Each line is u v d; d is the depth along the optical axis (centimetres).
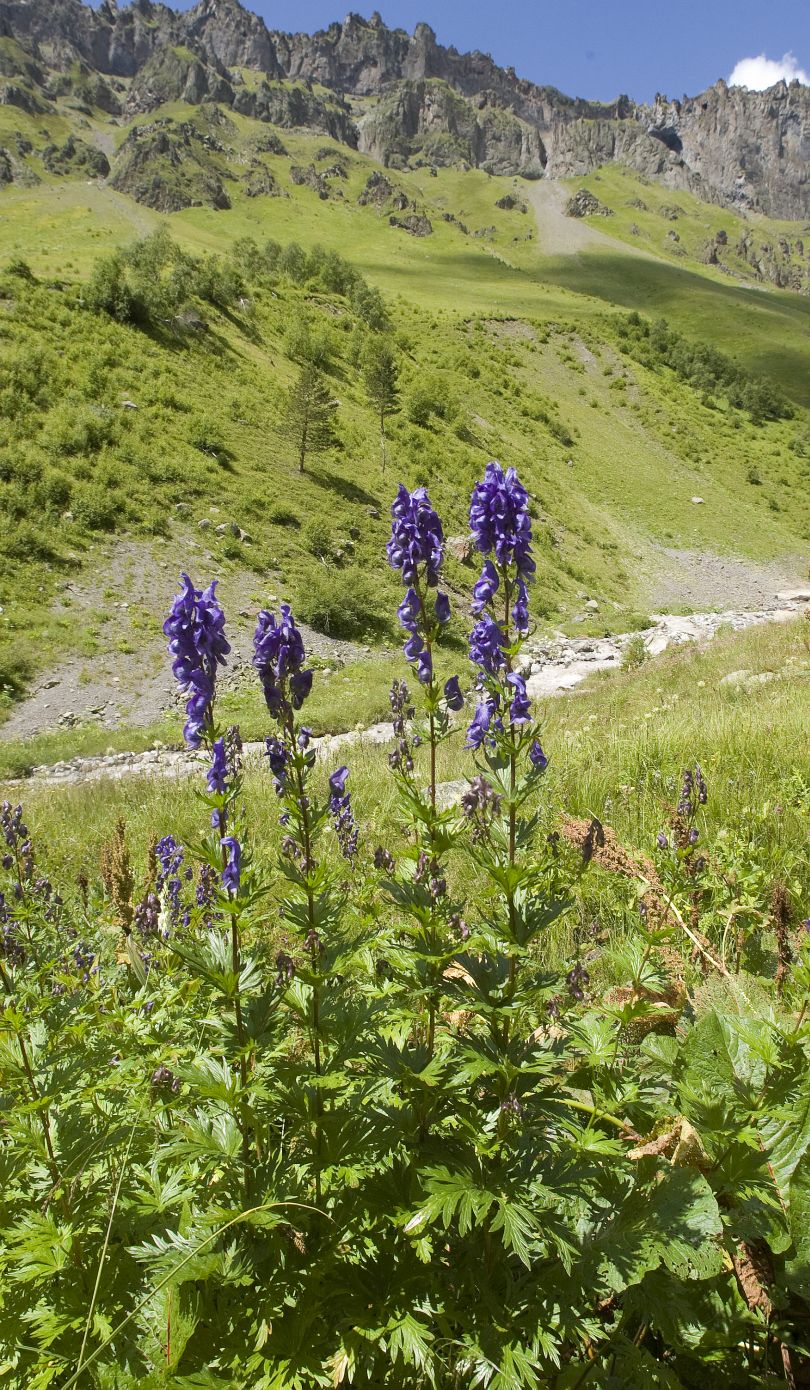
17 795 1571
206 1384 188
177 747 2333
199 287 6506
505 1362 188
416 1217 200
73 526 3425
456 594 3628
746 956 365
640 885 388
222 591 3419
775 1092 237
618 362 10856
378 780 959
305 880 238
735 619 4803
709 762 745
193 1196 231
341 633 3506
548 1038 255
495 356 9862
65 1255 221
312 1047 264
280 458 4691
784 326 17875
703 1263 200
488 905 262
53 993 357
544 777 248
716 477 8338
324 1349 201
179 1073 222
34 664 2758
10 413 3834
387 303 11488
